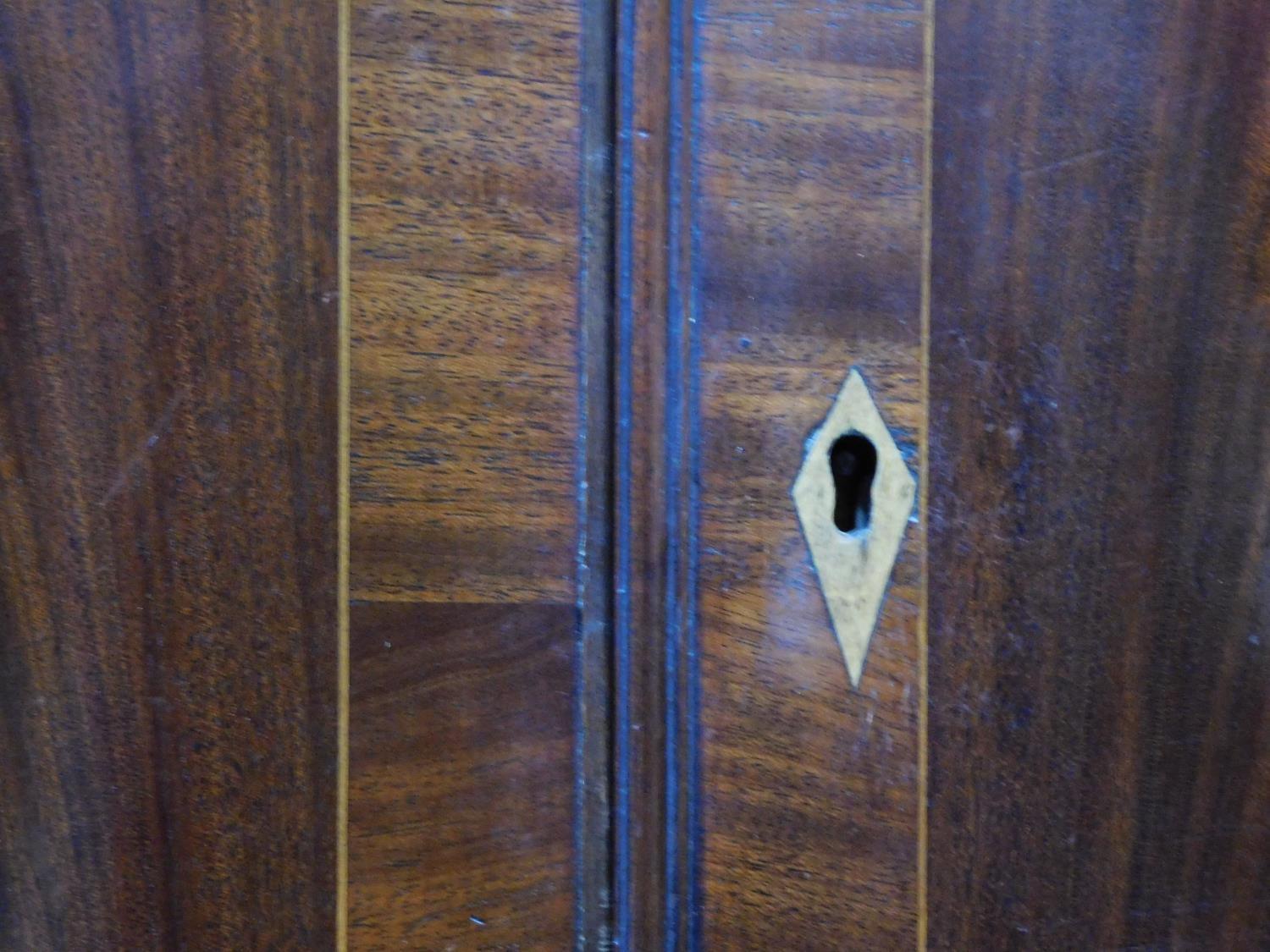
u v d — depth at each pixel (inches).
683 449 17.3
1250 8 19.1
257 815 16.6
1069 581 18.9
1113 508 19.0
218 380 16.4
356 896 16.8
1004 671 18.6
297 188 16.5
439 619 16.9
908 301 18.1
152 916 16.4
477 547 17.0
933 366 18.2
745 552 17.6
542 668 17.1
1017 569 18.7
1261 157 19.3
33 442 16.1
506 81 16.9
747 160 17.5
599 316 17.2
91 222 16.1
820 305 17.8
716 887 17.5
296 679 16.7
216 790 16.5
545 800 17.2
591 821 17.3
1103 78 18.7
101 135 16.1
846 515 18.2
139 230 16.2
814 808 17.9
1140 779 19.2
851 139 17.9
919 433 18.2
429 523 16.9
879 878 18.2
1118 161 18.8
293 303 16.5
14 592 16.1
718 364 17.5
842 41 17.8
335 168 16.6
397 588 16.8
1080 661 18.9
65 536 16.1
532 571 17.1
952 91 18.2
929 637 18.3
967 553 18.4
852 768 18.0
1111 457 19.0
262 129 16.4
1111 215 18.9
